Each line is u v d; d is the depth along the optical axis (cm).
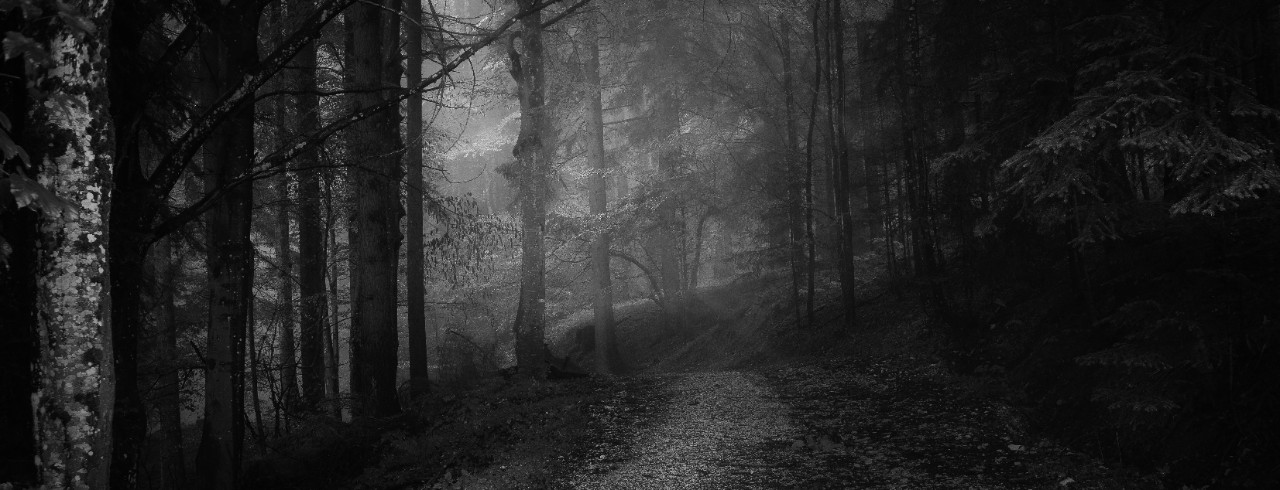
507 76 1936
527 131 1705
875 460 781
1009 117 916
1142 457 687
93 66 351
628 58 2227
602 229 2011
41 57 298
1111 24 733
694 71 2091
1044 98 878
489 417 1067
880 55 1456
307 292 1430
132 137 552
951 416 930
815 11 1681
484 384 1478
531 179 1714
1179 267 755
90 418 344
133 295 544
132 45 534
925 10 1359
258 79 552
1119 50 759
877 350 1441
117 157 520
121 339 530
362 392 1147
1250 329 634
